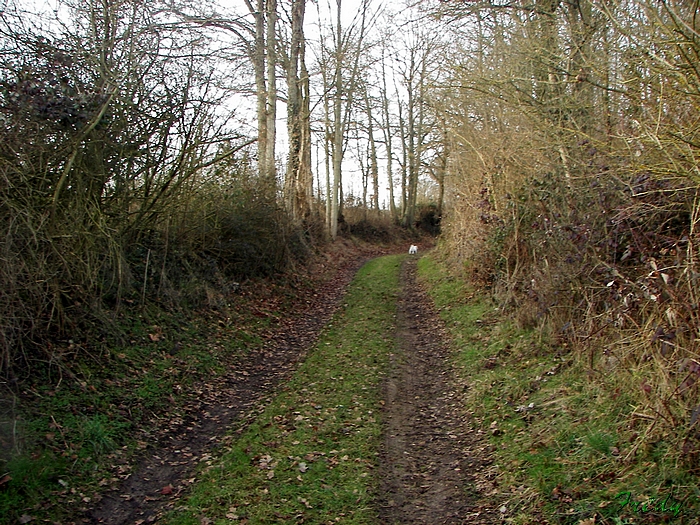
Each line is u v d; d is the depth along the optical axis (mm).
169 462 5953
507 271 11062
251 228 14305
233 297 12594
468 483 5422
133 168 9508
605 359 6340
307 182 21375
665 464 4477
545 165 9336
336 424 6855
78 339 7555
